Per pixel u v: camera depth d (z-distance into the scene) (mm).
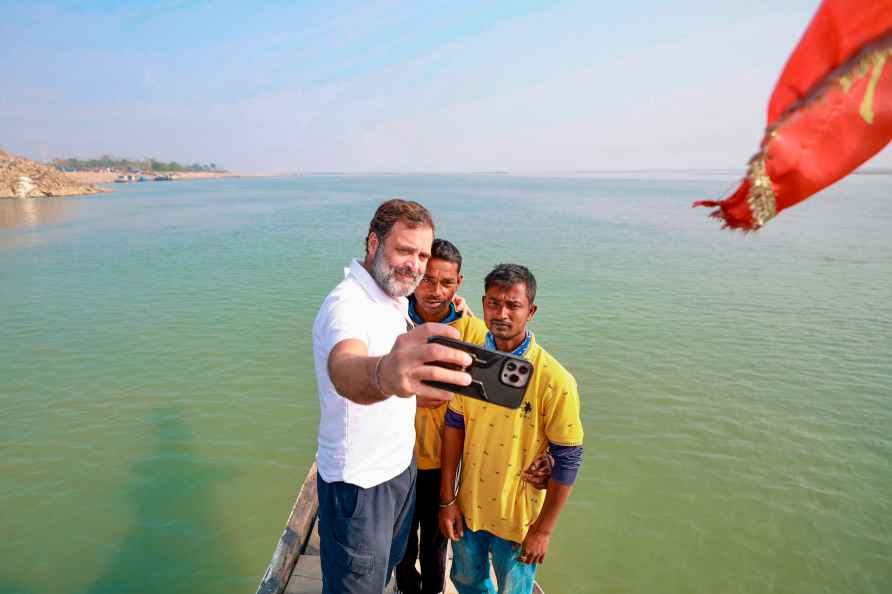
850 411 9234
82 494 7211
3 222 41250
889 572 5945
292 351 12047
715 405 9453
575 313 15086
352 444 2377
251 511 6945
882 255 25625
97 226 38844
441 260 3170
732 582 5863
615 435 8508
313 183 188000
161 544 6395
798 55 1261
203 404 9578
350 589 2527
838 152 1235
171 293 17719
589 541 6434
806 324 14109
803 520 6703
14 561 6105
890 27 1154
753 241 30703
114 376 10727
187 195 91750
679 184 159625
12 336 13125
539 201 72500
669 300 16641
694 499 7070
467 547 3166
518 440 2887
